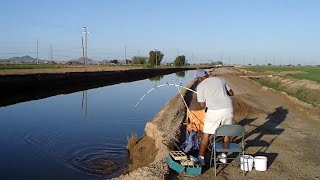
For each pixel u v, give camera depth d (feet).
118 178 26.32
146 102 92.27
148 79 211.41
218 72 271.90
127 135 50.85
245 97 89.71
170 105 68.03
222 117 27.61
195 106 70.18
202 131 30.30
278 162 31.32
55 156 40.45
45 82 135.33
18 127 57.52
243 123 50.11
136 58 526.98
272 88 121.29
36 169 35.78
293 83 128.47
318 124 51.03
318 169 29.73
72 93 116.67
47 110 76.89
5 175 33.81
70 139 48.57
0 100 94.07
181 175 27.09
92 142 46.75
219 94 27.96
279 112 62.44
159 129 42.22
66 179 32.71
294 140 39.96
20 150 43.21
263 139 39.96
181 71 362.94
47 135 51.34
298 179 27.12
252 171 28.48
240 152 28.78
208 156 31.50
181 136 41.78
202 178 26.53
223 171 28.19
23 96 104.32
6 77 119.85
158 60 469.16
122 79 204.95
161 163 28.71
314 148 36.63
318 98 86.22
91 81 176.14
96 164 37.45
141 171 26.91
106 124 59.72
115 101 94.07
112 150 43.01
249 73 249.14
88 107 81.66
